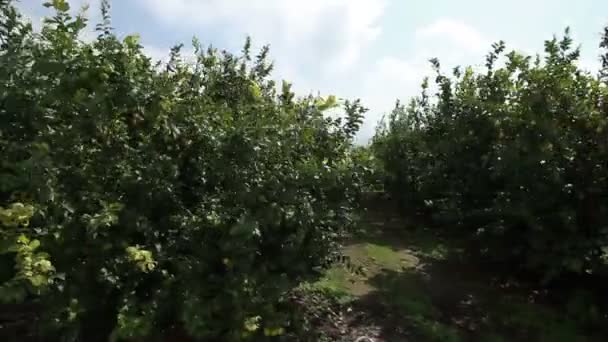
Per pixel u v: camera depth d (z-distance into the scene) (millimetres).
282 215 3260
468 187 5883
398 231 7539
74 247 2719
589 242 4426
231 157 3258
